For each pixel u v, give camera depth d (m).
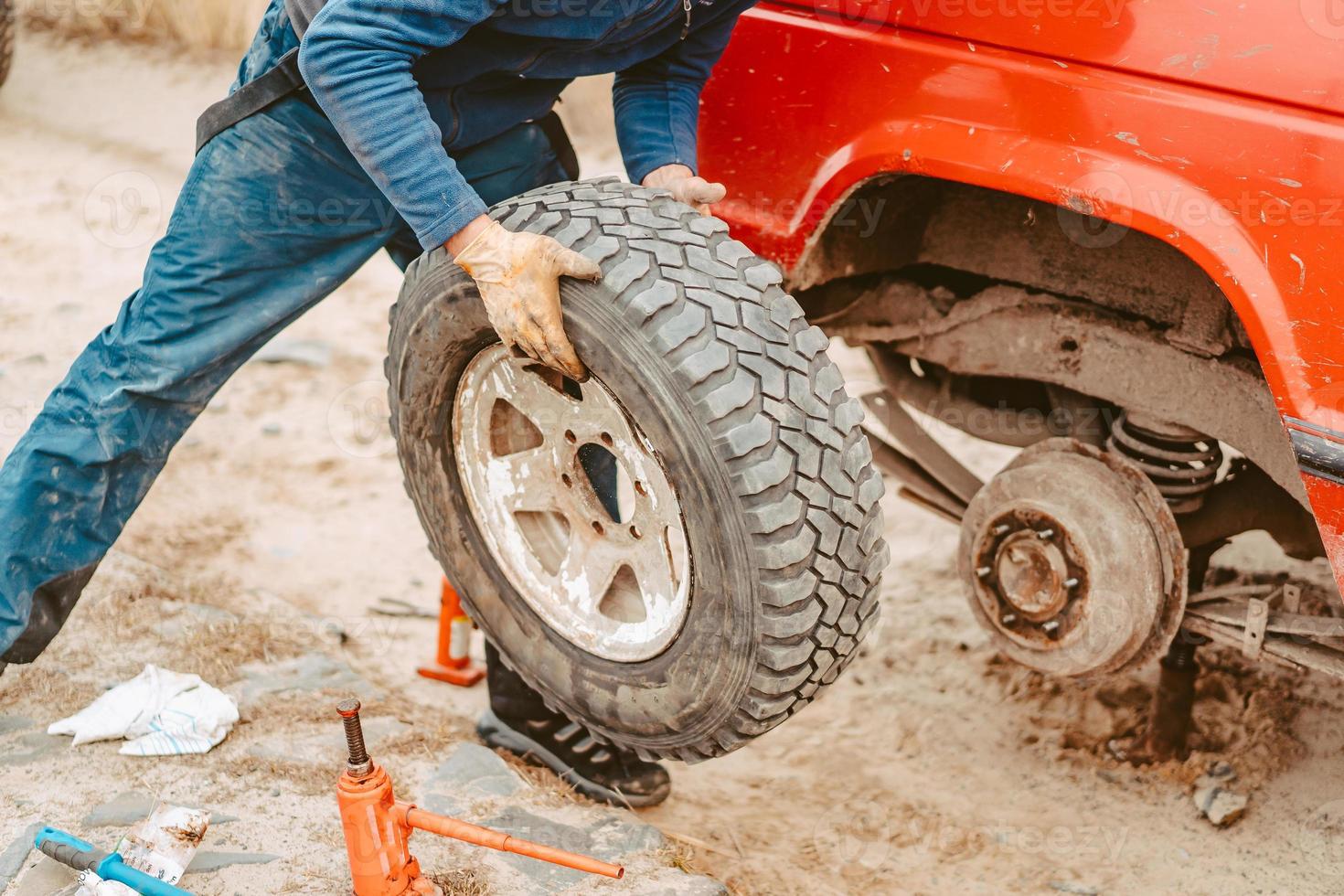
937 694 3.29
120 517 2.45
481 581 2.50
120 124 6.95
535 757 2.68
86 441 2.32
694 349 1.92
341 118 1.88
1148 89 2.04
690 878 2.29
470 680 3.15
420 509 2.56
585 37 2.01
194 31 7.69
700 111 2.60
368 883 2.02
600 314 1.96
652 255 1.99
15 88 7.47
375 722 2.70
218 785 2.40
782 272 2.56
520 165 2.48
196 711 2.58
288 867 2.20
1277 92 1.93
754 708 2.08
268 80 2.20
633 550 2.25
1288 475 2.35
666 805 2.79
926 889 2.62
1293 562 3.38
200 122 2.29
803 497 1.96
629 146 2.39
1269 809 2.76
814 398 1.99
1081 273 2.51
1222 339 2.35
